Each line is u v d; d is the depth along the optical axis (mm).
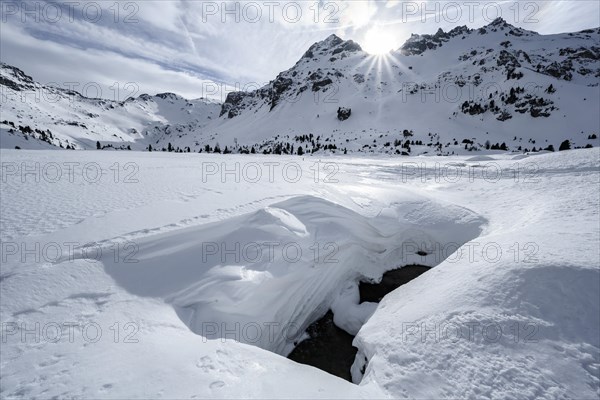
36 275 5547
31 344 4180
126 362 4047
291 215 9359
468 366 4281
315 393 4004
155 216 8844
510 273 5523
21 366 3844
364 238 10133
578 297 4801
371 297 9359
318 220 9617
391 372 4504
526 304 4887
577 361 4004
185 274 6398
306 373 4445
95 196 10812
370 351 5414
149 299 5559
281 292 7137
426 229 11289
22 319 4582
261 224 8375
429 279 7477
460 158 42938
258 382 4059
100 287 5566
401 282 10133
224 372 4125
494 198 13836
